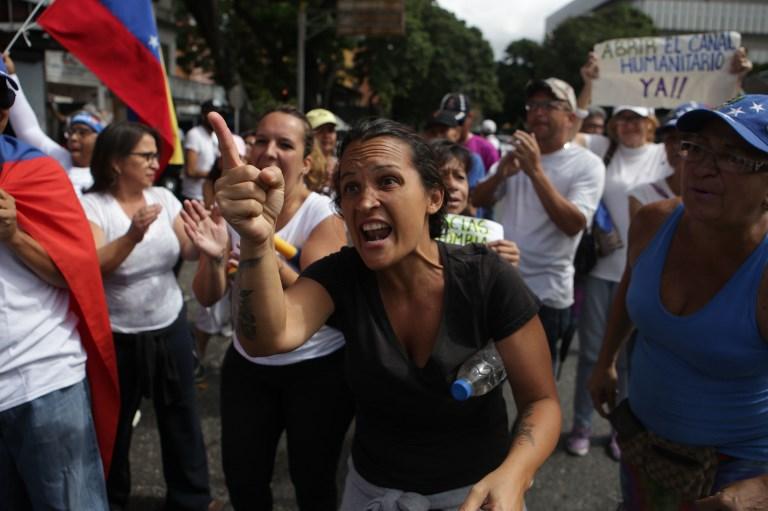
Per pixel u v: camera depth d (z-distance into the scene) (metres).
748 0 80.94
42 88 6.67
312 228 2.22
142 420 3.58
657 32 53.88
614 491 3.02
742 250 1.52
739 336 1.50
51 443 1.88
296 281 1.52
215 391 3.97
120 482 2.66
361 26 18.30
